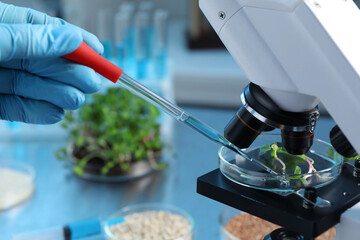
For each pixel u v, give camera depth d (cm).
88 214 80
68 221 79
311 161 57
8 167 88
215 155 94
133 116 90
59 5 157
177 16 181
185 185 86
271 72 51
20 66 60
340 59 48
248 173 55
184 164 92
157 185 86
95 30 126
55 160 94
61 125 92
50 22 63
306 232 51
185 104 116
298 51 49
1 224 78
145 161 88
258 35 50
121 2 159
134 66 116
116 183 87
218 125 105
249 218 69
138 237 71
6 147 98
